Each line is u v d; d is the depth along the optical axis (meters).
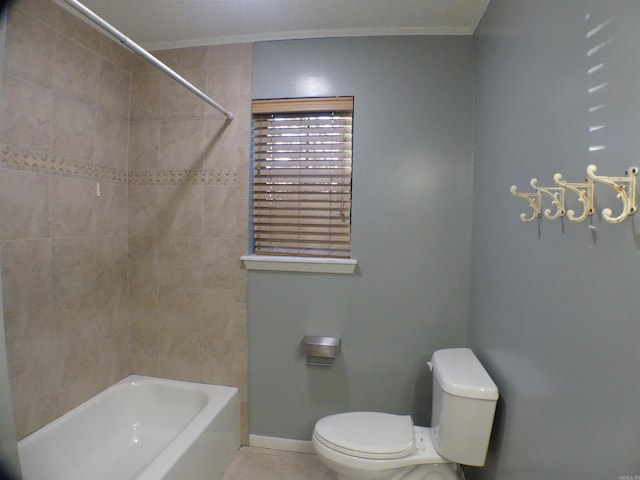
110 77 1.61
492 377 1.17
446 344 1.54
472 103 1.47
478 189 1.40
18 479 0.93
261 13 1.42
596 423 0.61
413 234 1.54
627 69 0.54
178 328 1.77
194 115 1.68
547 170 0.81
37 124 1.27
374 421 1.31
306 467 1.57
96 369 1.59
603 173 0.60
